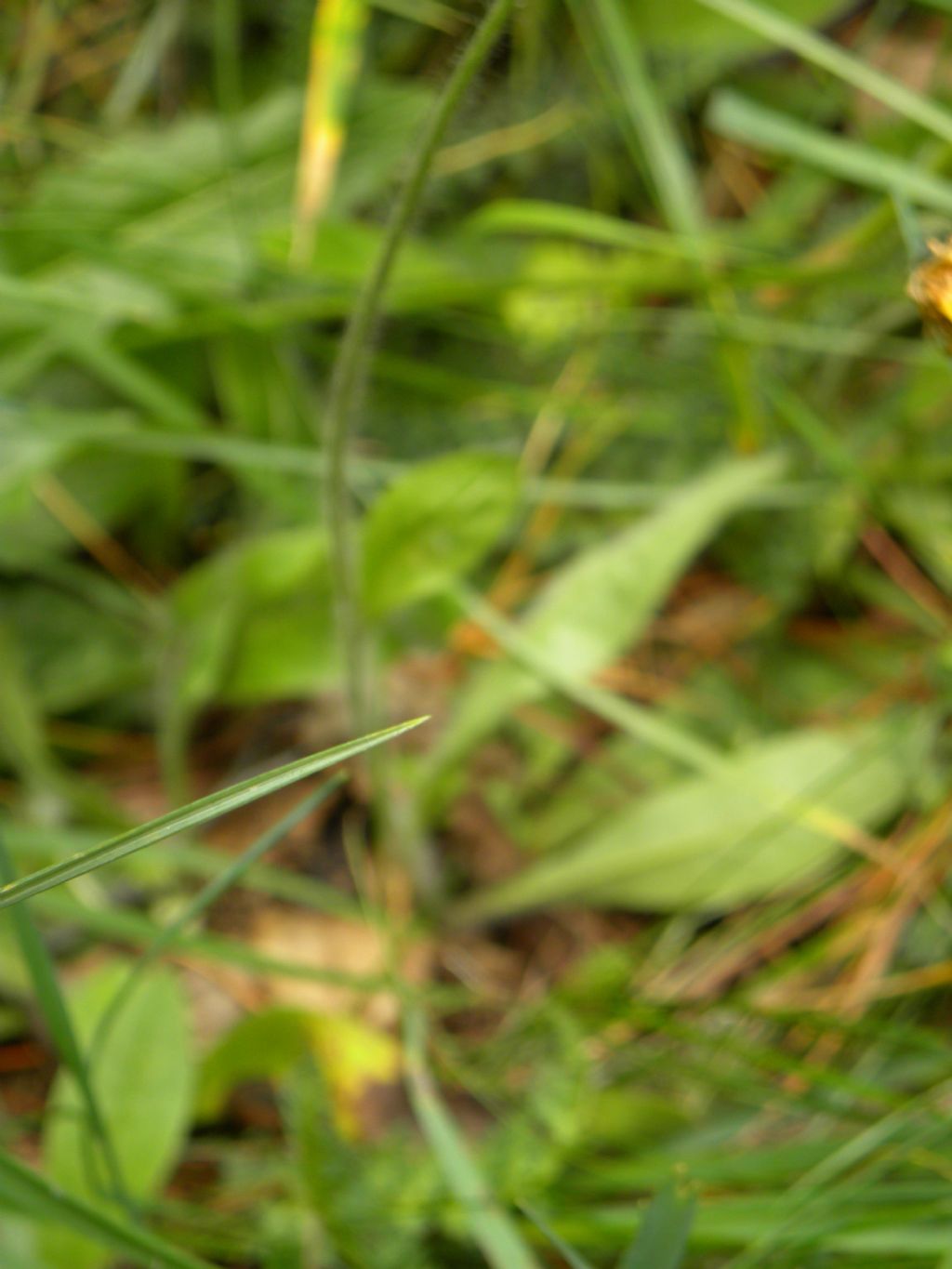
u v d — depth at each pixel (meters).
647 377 0.61
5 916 0.55
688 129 0.64
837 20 0.64
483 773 0.59
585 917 0.58
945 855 0.57
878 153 0.56
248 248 0.60
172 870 0.57
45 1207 0.48
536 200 0.63
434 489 0.54
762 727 0.60
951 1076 0.52
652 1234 0.48
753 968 0.57
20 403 0.56
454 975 0.58
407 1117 0.55
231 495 0.61
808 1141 0.53
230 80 0.60
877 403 0.62
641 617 0.57
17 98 0.62
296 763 0.46
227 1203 0.54
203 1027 0.56
